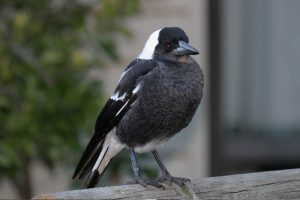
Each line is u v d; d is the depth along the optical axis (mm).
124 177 12789
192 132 15750
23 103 11492
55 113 11633
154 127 9695
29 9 12227
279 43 16172
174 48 9758
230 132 16125
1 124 11344
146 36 15305
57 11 12234
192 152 15727
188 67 9672
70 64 11508
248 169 16203
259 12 16047
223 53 15906
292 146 16250
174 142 15641
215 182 8305
